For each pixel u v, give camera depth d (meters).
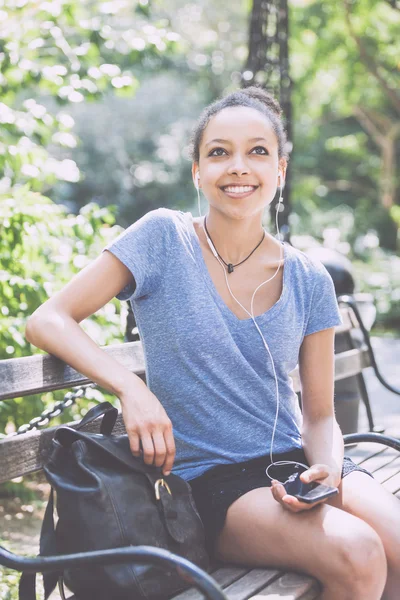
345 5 12.59
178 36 5.46
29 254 4.16
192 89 22.66
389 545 2.17
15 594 3.12
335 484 2.27
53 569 1.80
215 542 2.21
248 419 2.32
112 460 2.04
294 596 1.96
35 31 4.98
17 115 4.65
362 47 13.59
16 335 3.99
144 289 2.27
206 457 2.31
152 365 2.31
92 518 1.93
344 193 22.11
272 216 6.37
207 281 2.31
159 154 22.70
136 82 5.14
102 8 5.28
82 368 2.09
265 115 2.43
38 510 4.37
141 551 1.73
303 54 14.38
